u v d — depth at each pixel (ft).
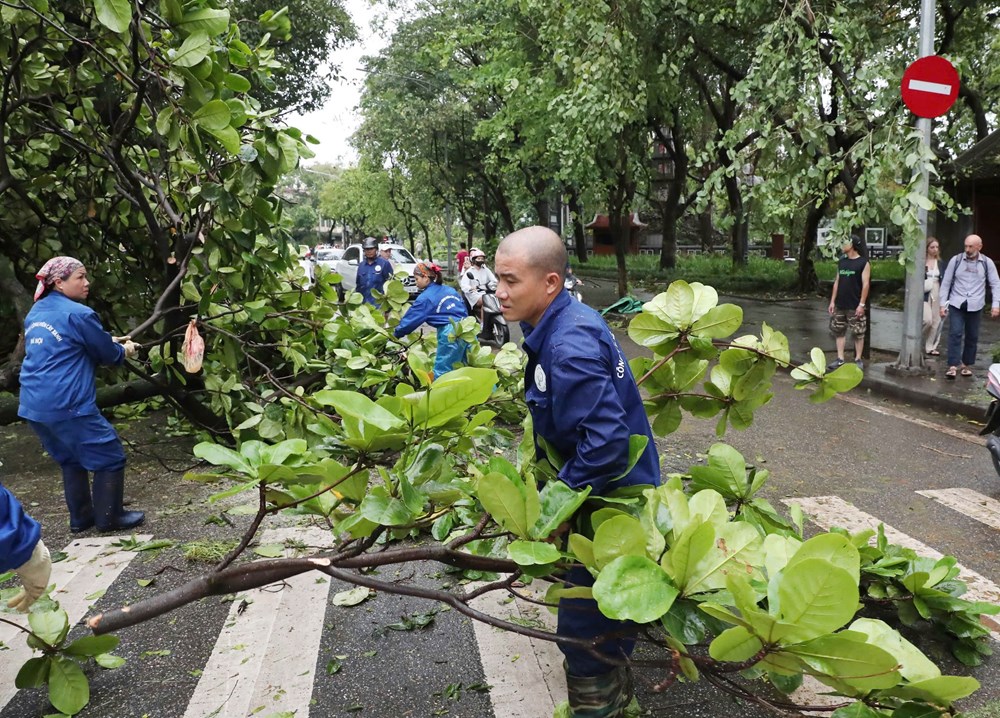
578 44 41.86
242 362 21.99
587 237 171.94
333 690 10.64
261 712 10.14
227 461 6.76
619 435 7.47
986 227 53.83
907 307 32.12
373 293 26.76
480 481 6.92
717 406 11.71
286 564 7.57
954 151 56.24
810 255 70.13
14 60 19.58
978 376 31.94
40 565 10.07
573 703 8.54
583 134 42.47
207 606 13.07
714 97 72.90
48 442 16.14
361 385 20.74
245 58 19.26
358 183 156.04
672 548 6.94
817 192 34.73
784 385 33.01
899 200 30.45
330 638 12.00
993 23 50.83
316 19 60.23
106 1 14.29
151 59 16.12
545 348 8.04
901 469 21.06
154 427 25.12
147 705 10.32
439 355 22.57
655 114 58.08
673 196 83.05
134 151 22.71
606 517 7.30
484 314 43.47
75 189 23.66
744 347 11.31
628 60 40.73
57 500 18.85
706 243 127.03
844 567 6.10
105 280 24.81
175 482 19.84
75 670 9.41
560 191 103.04
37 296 16.06
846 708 6.97
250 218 18.53
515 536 7.77
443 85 99.55
